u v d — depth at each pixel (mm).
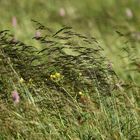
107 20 26375
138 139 11586
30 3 32625
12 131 11641
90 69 13453
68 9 31750
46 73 13258
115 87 13125
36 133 11500
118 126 11852
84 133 11672
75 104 12281
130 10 31062
